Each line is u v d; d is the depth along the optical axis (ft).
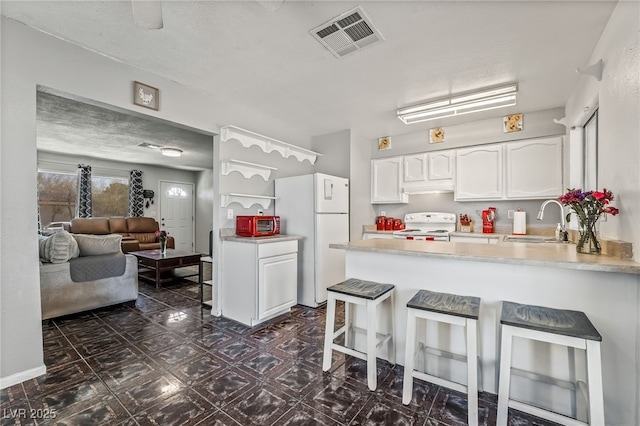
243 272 9.36
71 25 6.11
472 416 4.77
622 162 5.12
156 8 4.34
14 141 5.85
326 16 5.81
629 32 4.87
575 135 9.16
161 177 24.14
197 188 26.43
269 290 9.31
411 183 13.69
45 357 7.13
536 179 10.84
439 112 10.70
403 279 6.71
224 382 6.09
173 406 5.33
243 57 7.34
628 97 4.90
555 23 5.90
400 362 6.79
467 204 13.19
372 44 6.72
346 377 6.30
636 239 4.58
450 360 6.20
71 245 9.87
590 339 4.01
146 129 13.50
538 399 5.32
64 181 19.30
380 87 8.98
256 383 6.06
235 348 7.66
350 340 7.32
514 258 5.01
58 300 9.43
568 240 8.70
